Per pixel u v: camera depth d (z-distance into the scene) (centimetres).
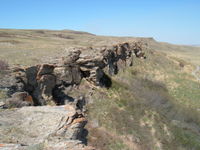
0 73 1486
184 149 1977
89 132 1662
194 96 3438
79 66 2336
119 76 3178
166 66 4703
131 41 4819
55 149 765
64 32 12812
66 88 2011
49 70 1797
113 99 2300
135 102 2430
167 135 2078
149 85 3366
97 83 2377
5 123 943
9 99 1220
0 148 764
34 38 6456
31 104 1344
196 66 5394
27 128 917
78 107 1939
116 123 1939
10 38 5072
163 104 2759
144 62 4350
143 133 1966
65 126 933
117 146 1656
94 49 2972
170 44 16688
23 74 1549
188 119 2642
